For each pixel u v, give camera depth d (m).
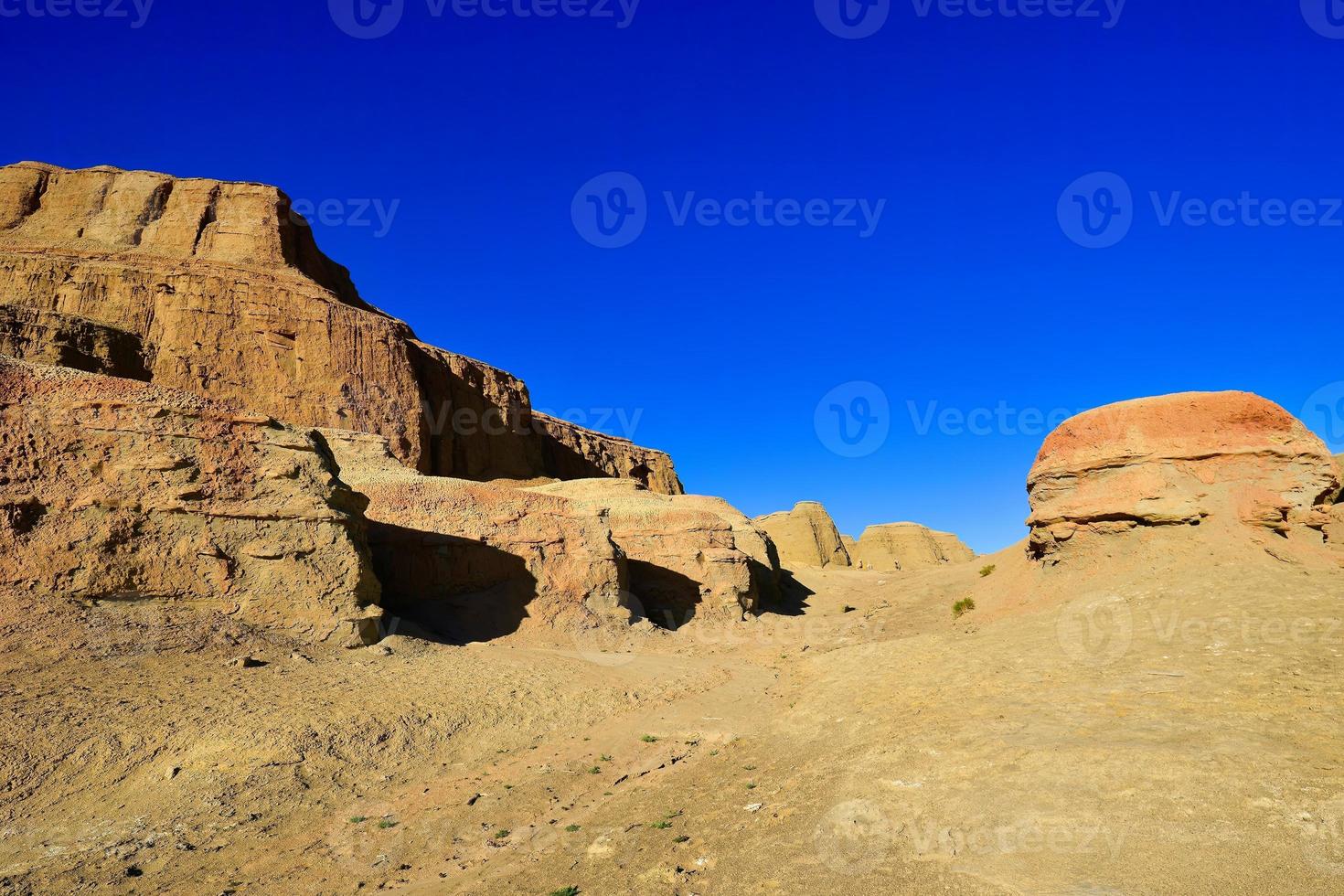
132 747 12.29
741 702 19.56
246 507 19.56
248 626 18.25
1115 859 6.74
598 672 21.86
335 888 8.92
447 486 30.88
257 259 53.72
